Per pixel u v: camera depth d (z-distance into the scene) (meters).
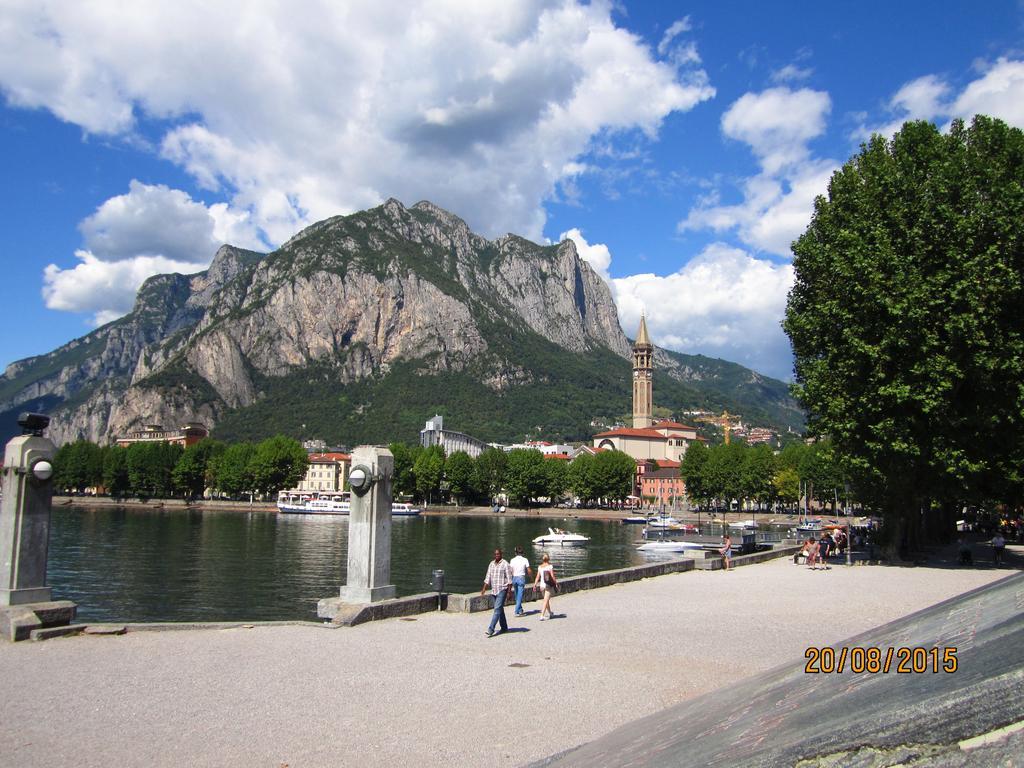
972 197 37.75
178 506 192.62
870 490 45.25
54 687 12.93
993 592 4.76
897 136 44.06
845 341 39.28
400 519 169.25
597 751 5.84
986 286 35.28
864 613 23.03
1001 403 37.38
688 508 197.50
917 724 3.22
